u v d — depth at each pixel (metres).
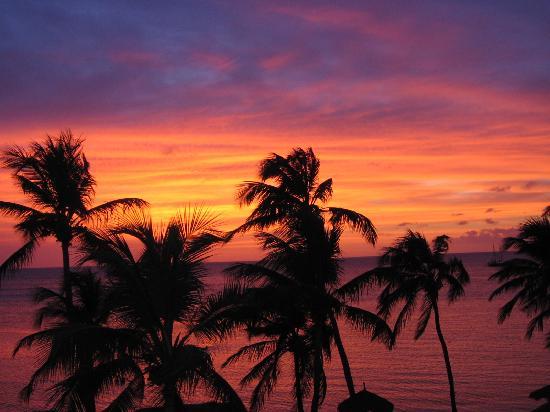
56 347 14.70
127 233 15.68
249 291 17.22
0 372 60.59
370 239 26.86
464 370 59.78
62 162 24.38
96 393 14.63
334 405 47.41
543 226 33.44
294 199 27.91
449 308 122.88
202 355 14.15
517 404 45.97
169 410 15.08
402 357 68.50
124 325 16.08
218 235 16.20
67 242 23.98
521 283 34.97
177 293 15.52
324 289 23.81
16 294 199.00
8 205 24.00
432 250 33.72
